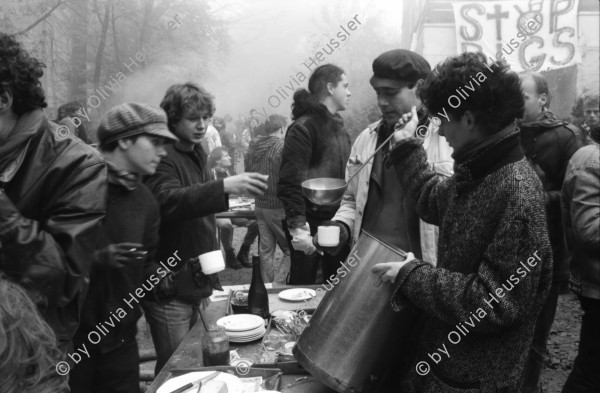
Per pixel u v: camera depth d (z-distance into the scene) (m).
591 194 2.01
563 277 2.70
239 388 1.68
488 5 8.13
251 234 5.74
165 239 2.46
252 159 4.67
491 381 1.41
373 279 1.58
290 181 3.21
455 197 1.49
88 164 1.66
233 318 2.27
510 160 1.38
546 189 2.83
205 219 2.59
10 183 1.59
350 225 2.46
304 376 1.80
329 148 3.34
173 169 2.44
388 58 2.12
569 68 9.93
